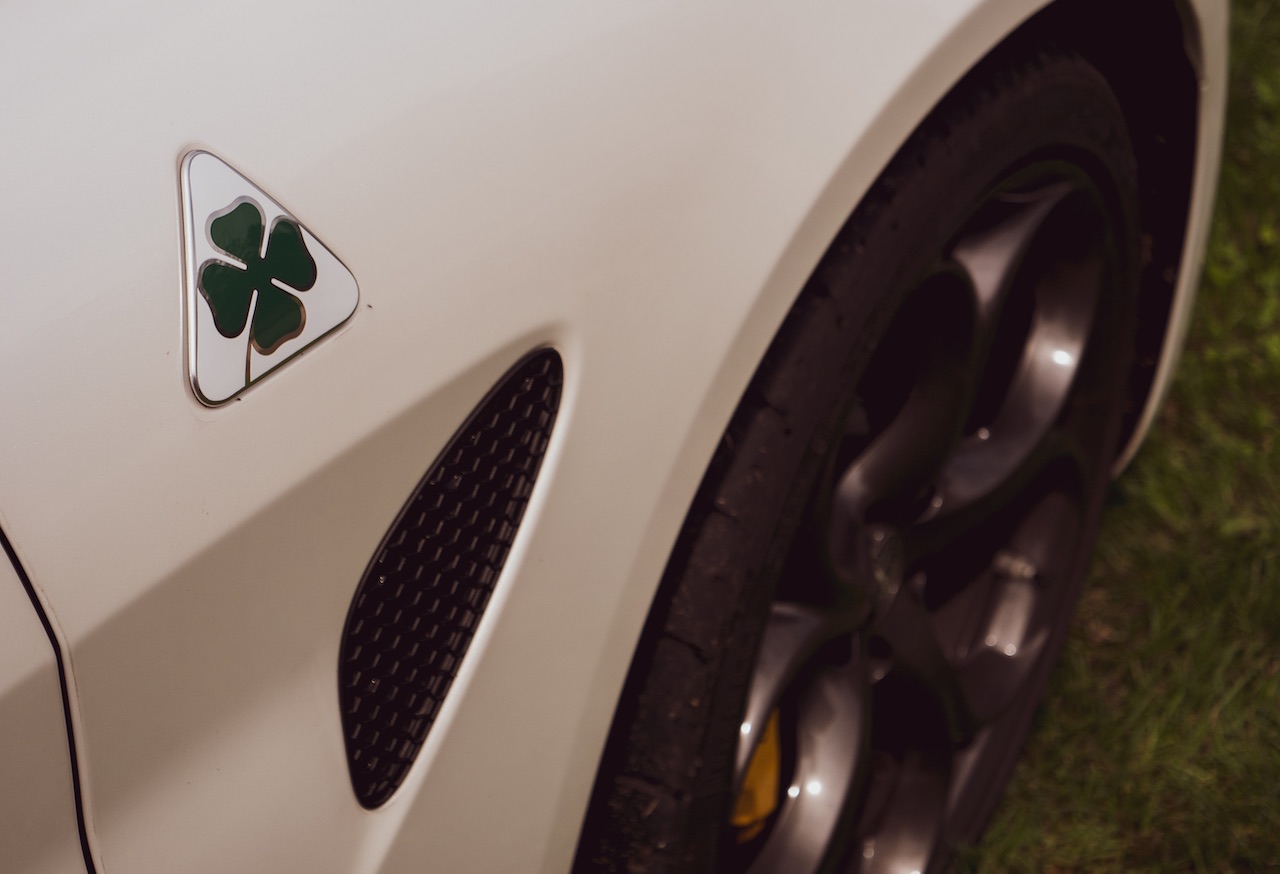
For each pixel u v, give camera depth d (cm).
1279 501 222
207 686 113
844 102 134
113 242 112
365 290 116
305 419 115
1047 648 179
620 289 125
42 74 114
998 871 178
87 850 111
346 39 119
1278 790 181
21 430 109
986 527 179
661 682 135
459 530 121
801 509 138
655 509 129
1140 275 177
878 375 153
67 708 109
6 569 108
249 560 114
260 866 116
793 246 132
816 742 150
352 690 119
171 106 114
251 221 114
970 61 142
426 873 123
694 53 129
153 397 111
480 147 121
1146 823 183
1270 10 321
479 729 124
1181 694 195
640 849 138
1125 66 168
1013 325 168
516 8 123
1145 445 231
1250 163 281
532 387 123
